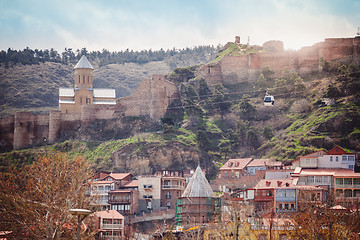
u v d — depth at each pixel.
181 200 156.75
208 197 155.38
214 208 153.88
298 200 142.88
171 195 199.88
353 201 149.12
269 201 157.62
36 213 103.62
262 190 160.88
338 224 104.81
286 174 189.38
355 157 191.50
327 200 149.50
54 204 102.94
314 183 170.88
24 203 103.62
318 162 185.25
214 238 114.44
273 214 125.81
